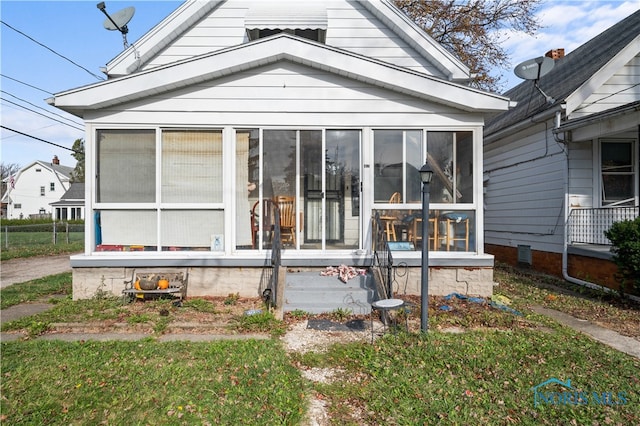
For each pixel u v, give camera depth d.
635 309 6.45
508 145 11.87
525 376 3.73
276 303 5.78
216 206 6.84
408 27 8.23
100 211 6.79
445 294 6.81
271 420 2.99
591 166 9.02
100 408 3.15
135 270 6.66
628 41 9.23
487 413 3.12
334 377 3.77
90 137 6.71
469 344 4.49
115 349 4.36
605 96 8.95
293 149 6.96
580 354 4.28
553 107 9.04
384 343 4.56
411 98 6.93
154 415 3.06
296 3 8.54
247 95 6.86
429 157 7.00
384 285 6.09
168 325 5.19
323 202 6.95
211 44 8.44
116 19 8.79
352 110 6.91
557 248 9.42
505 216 12.09
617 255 7.09
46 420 3.00
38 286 8.15
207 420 2.98
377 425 2.97
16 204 50.88
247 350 4.32
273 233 6.79
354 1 8.52
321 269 6.72
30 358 4.10
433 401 3.27
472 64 15.05
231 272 6.71
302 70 6.89
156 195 6.81
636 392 3.48
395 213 6.98
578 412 3.15
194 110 6.80
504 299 6.71
